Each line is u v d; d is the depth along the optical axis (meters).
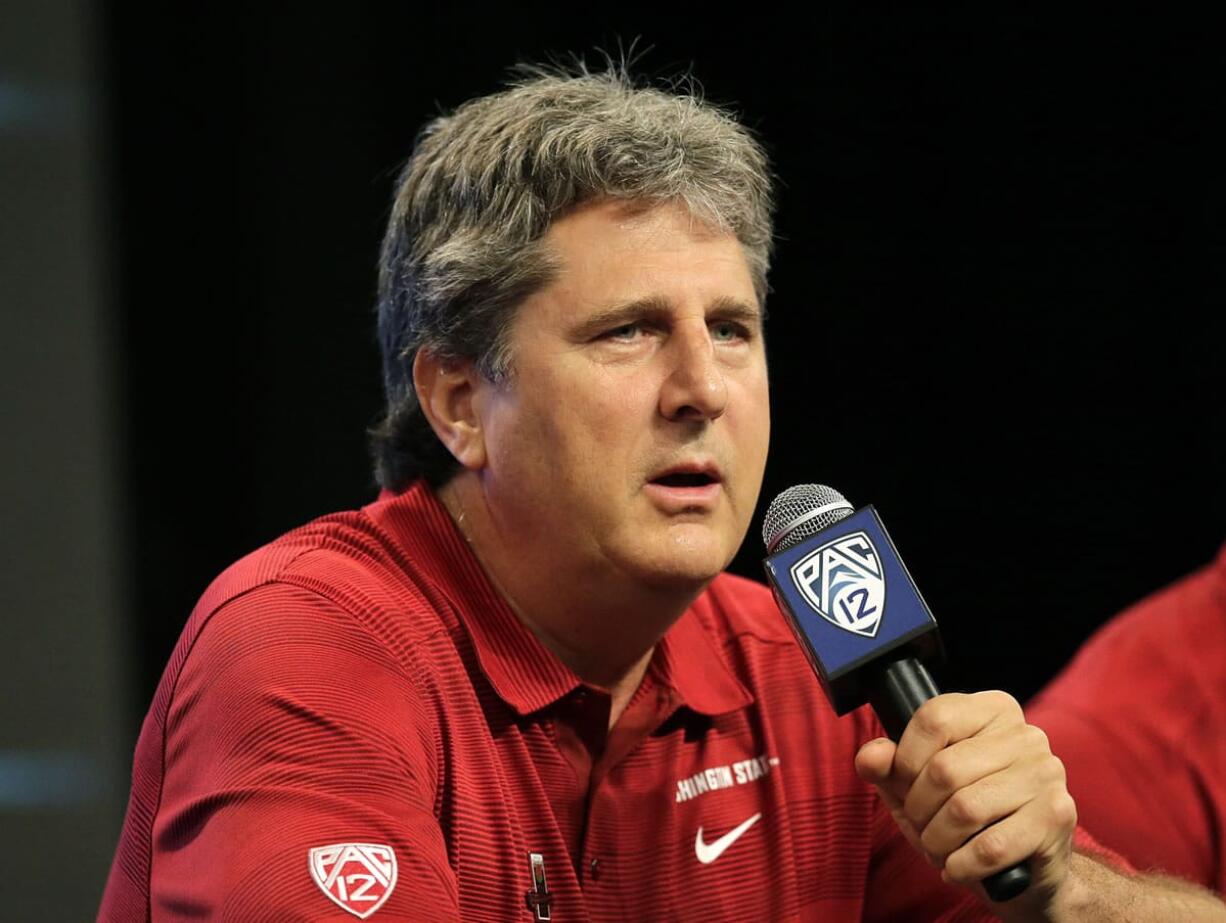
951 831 4.73
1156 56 13.94
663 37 13.48
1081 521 14.30
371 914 4.81
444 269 6.18
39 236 11.81
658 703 6.45
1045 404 14.21
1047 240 14.12
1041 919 5.35
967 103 13.95
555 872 5.92
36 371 11.77
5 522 11.68
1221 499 14.17
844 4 13.75
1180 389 14.17
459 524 6.44
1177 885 6.24
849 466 14.12
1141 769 8.18
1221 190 13.94
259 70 12.83
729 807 6.49
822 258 13.95
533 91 6.43
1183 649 8.39
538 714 6.09
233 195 12.79
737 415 5.98
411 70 13.18
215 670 5.46
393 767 5.29
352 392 13.11
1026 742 4.81
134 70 12.35
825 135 13.85
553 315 5.90
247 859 4.88
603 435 5.82
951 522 14.26
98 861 11.55
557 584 6.11
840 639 5.04
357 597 5.81
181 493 12.57
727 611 7.15
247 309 12.82
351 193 13.08
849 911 6.69
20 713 11.59
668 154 5.96
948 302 14.09
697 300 5.89
